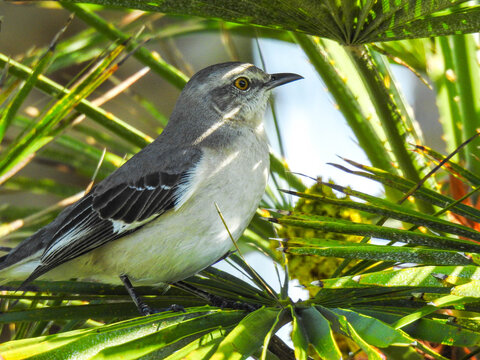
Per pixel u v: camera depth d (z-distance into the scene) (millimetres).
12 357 4793
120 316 6367
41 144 5738
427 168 6871
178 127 8367
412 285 4809
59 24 14445
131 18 8359
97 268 7688
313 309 5230
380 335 4594
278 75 8656
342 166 5633
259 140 8148
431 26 5602
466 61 7184
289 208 7168
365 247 4902
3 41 13961
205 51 15148
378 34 5891
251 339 4918
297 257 6750
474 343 4820
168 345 5156
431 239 4988
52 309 5945
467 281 4547
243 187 7574
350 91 7336
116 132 7504
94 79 5750
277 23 6059
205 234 7406
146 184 7590
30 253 7996
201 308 5703
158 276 7527
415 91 13336
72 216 7723
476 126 7172
